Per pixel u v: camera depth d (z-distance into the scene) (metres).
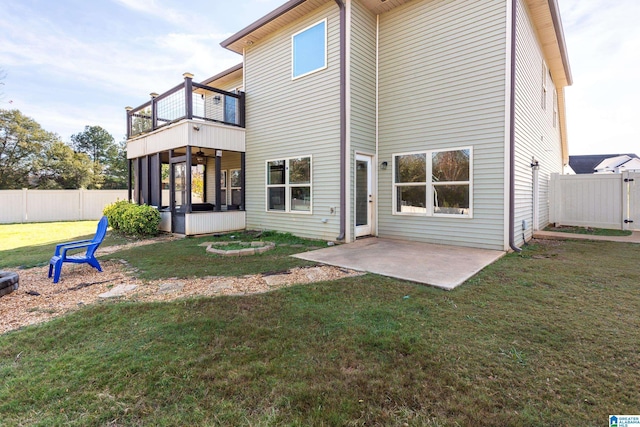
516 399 1.81
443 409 1.74
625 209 8.55
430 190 6.88
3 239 8.73
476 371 2.08
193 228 8.45
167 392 1.90
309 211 7.82
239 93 9.39
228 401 1.82
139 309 3.20
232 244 6.67
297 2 7.27
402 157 7.33
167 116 9.16
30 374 2.09
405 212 7.32
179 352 2.36
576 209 9.25
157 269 4.94
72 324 2.86
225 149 9.04
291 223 8.27
